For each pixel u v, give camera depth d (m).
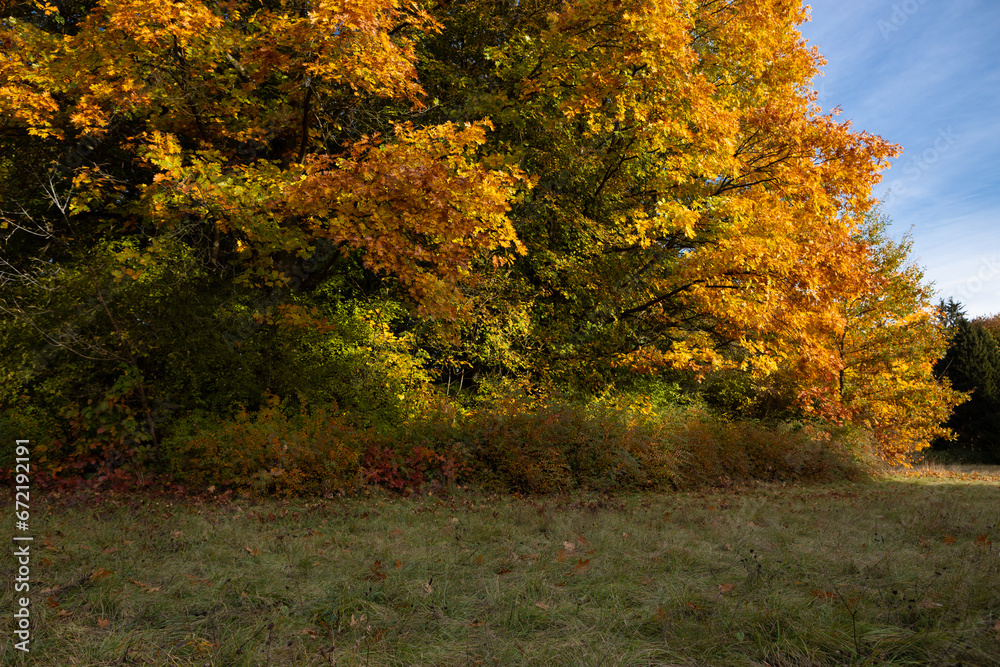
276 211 9.15
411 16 9.59
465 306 10.42
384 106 11.92
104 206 11.26
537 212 12.94
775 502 7.79
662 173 13.20
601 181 13.64
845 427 14.57
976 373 29.95
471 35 13.37
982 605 3.15
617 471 9.51
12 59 8.89
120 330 8.72
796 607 3.06
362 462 8.48
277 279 9.56
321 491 7.89
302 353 10.20
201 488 7.98
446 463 8.73
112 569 3.77
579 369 13.52
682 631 2.88
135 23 8.12
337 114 11.60
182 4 8.02
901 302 17.50
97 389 8.78
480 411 9.91
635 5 10.82
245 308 10.04
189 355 9.18
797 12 14.11
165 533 4.96
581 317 13.92
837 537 5.05
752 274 12.12
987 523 5.69
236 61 9.95
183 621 3.04
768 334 13.73
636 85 11.34
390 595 3.45
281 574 3.83
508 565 4.09
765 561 4.05
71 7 11.88
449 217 8.52
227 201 8.39
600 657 2.62
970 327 30.92
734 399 17.61
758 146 13.58
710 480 10.60
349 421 9.40
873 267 14.24
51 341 8.52
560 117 12.61
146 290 9.20
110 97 8.84
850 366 17.97
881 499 8.05
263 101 11.25
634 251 13.52
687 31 12.70
